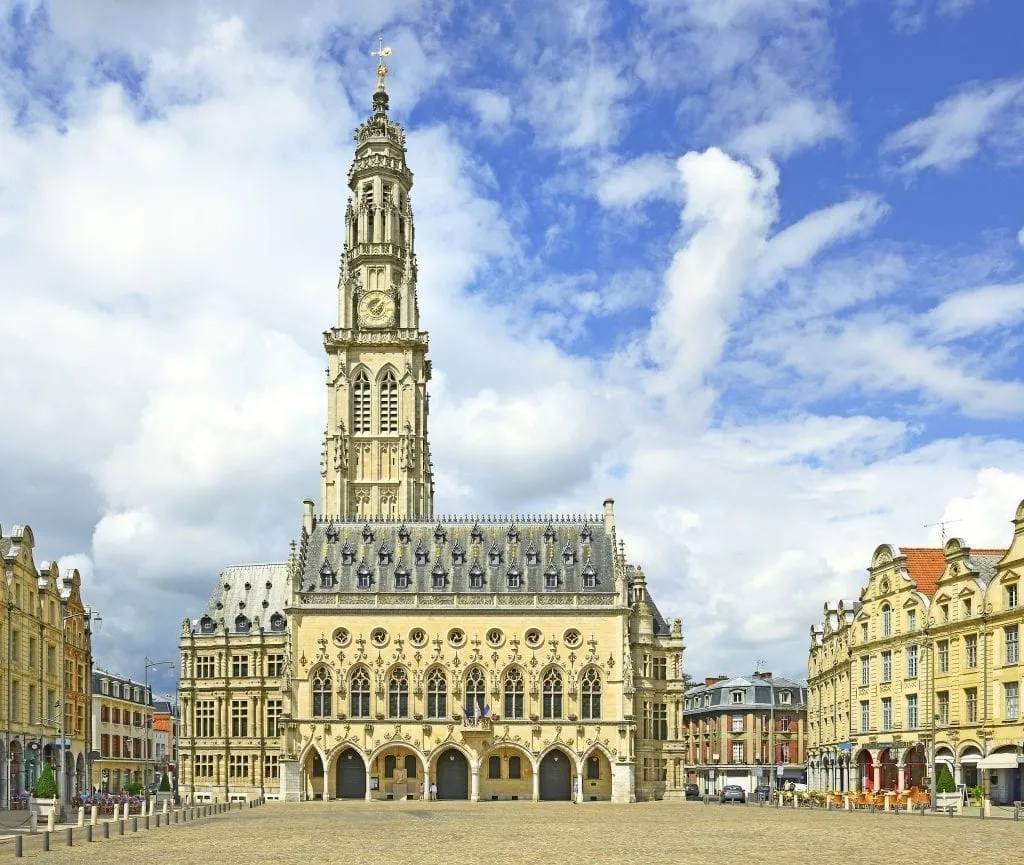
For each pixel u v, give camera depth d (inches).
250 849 1930.4
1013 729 3356.3
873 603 4254.4
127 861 1699.1
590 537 4938.5
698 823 2768.2
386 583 4803.2
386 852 1865.2
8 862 1692.9
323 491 6008.9
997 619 3457.2
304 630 4635.8
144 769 6284.5
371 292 6186.0
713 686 7057.1
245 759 5295.3
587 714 4608.8
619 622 4653.1
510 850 1908.2
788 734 6737.2
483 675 4630.9
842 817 3038.9
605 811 3540.8
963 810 3238.2
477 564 4845.0
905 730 3973.9
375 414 6053.2
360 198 6373.0
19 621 3501.5
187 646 5418.3
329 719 4554.6
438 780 4621.1
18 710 3489.2
